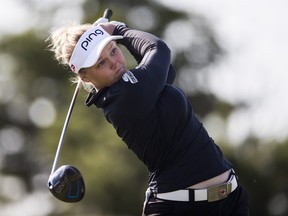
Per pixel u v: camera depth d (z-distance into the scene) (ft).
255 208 237.04
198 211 55.83
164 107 55.11
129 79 54.49
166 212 55.93
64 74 302.25
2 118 310.24
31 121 307.78
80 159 222.69
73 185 58.18
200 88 329.52
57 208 261.24
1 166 305.94
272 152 237.25
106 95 55.36
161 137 55.26
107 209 218.38
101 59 55.16
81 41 55.62
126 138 56.44
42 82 305.12
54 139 233.14
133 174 218.38
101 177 214.69
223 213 56.44
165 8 336.70
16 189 302.25
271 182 235.40
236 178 57.16
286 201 238.27
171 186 55.47
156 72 54.90
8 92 310.04
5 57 305.73
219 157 56.59
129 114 54.75
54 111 295.89
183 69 336.08
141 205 217.15
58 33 57.41
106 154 221.66
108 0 326.03
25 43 301.84
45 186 298.97
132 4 334.24
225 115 278.67
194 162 55.47
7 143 307.99
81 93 240.12
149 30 336.29
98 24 59.00
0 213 288.92
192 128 56.03
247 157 235.61
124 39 58.39
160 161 55.83
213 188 55.42
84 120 233.55
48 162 286.25
